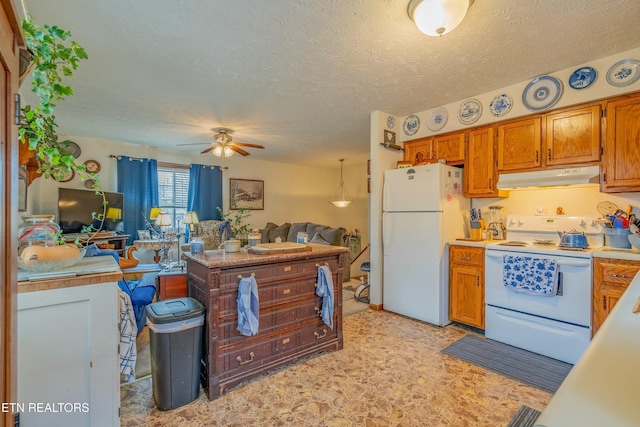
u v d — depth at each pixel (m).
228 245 2.39
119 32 1.96
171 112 3.52
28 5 1.68
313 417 1.73
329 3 1.69
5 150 0.73
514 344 2.61
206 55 2.25
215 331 1.93
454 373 2.19
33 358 1.18
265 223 6.86
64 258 1.35
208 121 3.87
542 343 2.45
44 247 1.32
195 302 2.01
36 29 1.09
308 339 2.41
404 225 3.34
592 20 1.85
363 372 2.21
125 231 5.02
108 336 1.32
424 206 3.16
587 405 0.40
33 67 1.33
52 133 1.34
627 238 2.35
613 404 0.40
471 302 2.94
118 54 2.23
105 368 1.32
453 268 3.08
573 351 2.30
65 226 4.07
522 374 2.17
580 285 2.28
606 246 2.48
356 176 7.63
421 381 2.09
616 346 0.58
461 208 3.30
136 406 1.84
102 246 4.04
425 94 3.06
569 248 2.49
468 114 3.17
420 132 3.60
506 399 1.89
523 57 2.33
